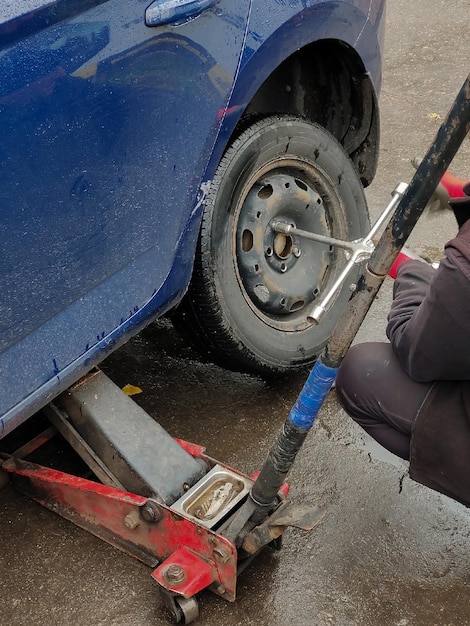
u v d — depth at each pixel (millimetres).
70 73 1760
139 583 2100
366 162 3029
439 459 1917
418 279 2002
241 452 2570
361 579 2121
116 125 1900
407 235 1567
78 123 1808
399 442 2086
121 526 2111
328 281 2824
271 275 2596
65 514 2244
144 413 2221
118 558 2170
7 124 1659
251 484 2051
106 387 2240
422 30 6070
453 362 1713
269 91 2852
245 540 1934
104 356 2080
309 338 2760
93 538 2232
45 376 1911
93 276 1977
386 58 5648
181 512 1974
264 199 2521
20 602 2053
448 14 6328
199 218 2244
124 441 2141
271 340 2639
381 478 2465
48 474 2234
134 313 2115
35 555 2182
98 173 1892
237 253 2494
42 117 1725
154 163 2035
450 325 1645
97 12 1787
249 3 2168
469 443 1855
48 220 1810
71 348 1962
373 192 4070
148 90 1955
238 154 2355
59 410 2256
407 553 2205
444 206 2482
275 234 2582
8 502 2344
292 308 2705
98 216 1932
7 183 1690
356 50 2668
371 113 2895
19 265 1773
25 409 1881
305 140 2604
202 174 2195
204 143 2156
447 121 1433
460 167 4270
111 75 1853
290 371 2746
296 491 2410
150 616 2016
